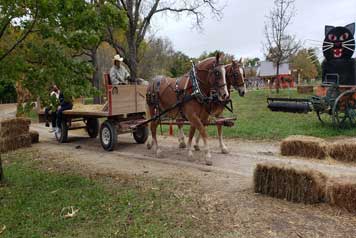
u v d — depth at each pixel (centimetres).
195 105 844
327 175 568
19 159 989
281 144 928
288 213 513
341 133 1149
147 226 481
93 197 609
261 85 6038
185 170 804
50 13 611
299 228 463
